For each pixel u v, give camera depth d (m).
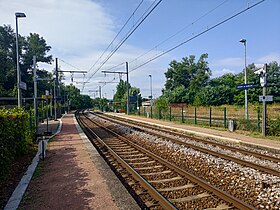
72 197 6.61
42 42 72.50
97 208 5.88
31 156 12.09
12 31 59.00
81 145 14.91
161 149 14.56
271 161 11.09
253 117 29.22
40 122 33.91
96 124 34.84
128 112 54.56
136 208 5.86
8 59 56.00
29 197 6.68
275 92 56.75
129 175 9.41
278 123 17.81
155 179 8.88
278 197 6.98
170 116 33.75
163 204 6.58
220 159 11.15
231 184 8.27
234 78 74.19
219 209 6.22
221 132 20.28
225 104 60.06
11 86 54.50
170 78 95.44
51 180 8.14
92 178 8.19
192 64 92.06
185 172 8.77
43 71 65.56
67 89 97.81
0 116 8.00
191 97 64.56
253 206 6.54
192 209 6.36
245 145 15.04
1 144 7.62
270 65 72.06
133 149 14.84
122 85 109.62
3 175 7.61
